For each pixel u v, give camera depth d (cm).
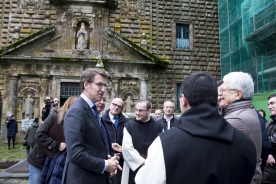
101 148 382
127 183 519
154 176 211
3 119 1947
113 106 651
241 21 2034
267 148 387
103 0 2159
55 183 447
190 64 2325
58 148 468
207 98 238
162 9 2356
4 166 1134
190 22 2392
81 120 360
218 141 218
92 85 398
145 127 564
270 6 1673
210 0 2456
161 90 2217
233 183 213
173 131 226
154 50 2280
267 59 1748
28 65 2003
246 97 360
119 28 2205
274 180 471
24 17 2128
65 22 2116
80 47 2078
